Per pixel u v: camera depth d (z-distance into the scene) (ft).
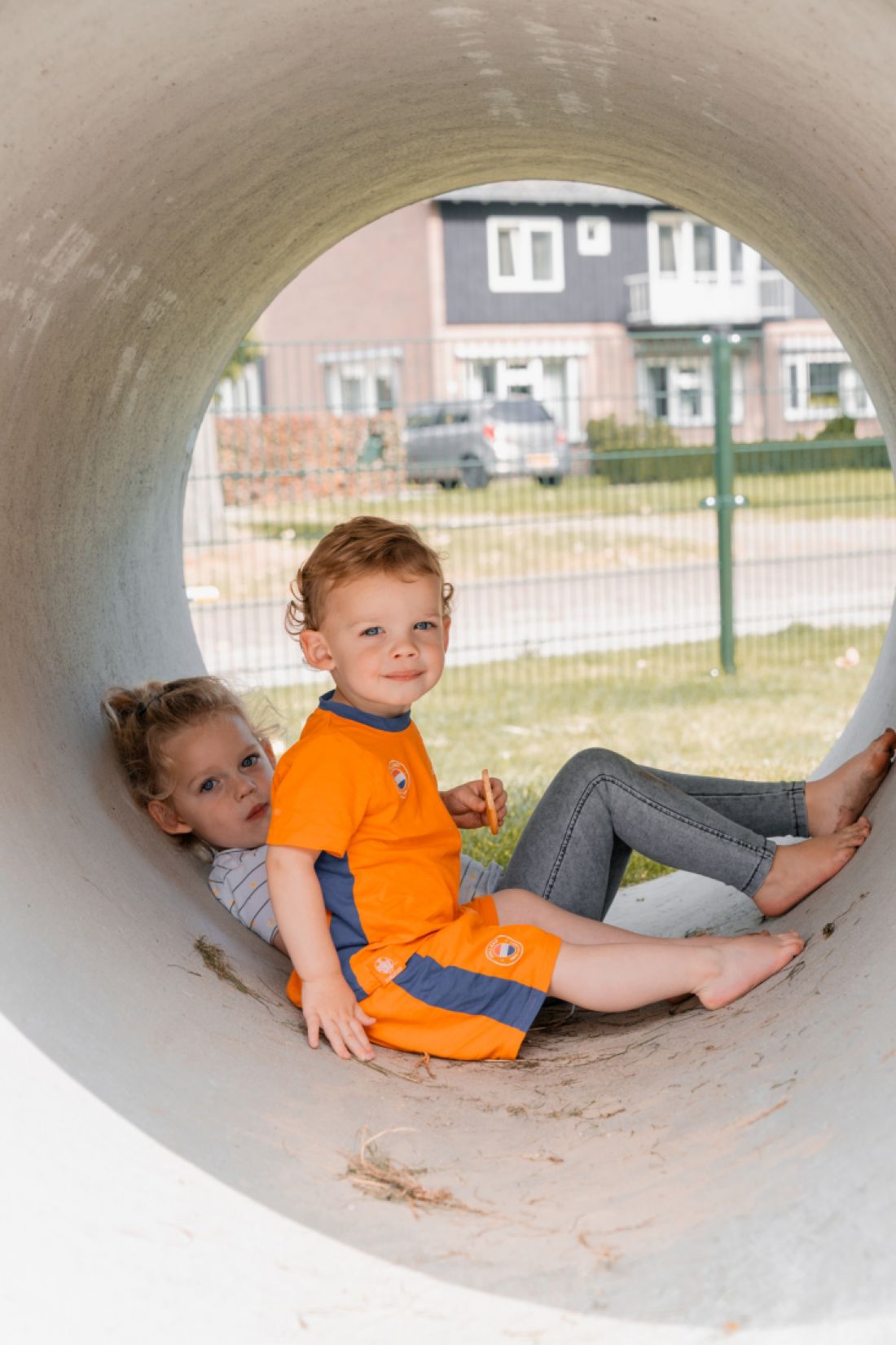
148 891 8.87
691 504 53.26
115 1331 4.91
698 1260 5.52
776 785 9.93
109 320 10.14
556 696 27.50
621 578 44.78
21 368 8.82
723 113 7.98
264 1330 5.10
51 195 7.52
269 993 8.71
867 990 7.01
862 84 6.14
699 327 99.76
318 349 98.89
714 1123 6.68
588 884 9.49
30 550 9.68
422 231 94.68
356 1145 6.72
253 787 10.46
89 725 10.06
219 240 11.14
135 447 12.26
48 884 7.45
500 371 96.22
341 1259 5.64
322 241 13.74
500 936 8.41
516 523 39.50
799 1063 6.83
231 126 8.57
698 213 13.00
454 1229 6.01
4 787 7.78
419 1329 5.23
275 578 41.14
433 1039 8.27
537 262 96.68
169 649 13.11
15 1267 5.01
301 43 7.40
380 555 8.84
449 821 9.28
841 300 10.85
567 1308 5.35
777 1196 5.80
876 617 36.37
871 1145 5.79
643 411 40.70
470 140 11.55
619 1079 7.77
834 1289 5.12
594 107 9.41
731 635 29.91
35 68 6.36
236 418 35.42
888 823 8.95
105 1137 5.77
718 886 12.25
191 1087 6.59
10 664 8.85
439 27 7.61
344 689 9.17
